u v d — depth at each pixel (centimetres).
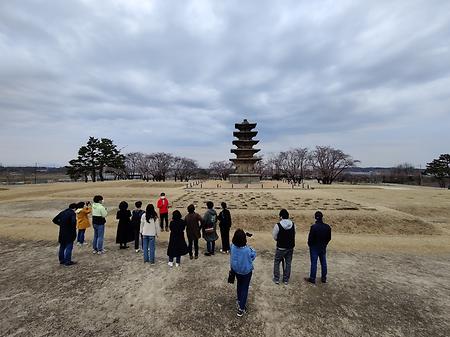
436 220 2238
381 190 4284
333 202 2364
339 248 1216
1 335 539
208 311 643
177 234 899
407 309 665
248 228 1659
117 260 980
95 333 551
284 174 9525
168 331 562
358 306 677
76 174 7069
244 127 5256
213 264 946
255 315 629
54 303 670
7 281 797
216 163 12394
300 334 559
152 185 4884
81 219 1177
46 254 1056
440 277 881
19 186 4491
